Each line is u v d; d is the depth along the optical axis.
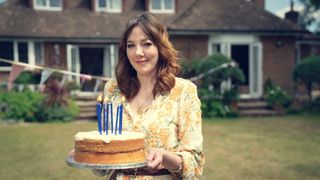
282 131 11.70
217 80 15.45
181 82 2.33
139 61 2.28
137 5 20.53
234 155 8.38
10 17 18.47
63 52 18.30
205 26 17.81
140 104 2.38
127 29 2.30
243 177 6.59
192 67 15.77
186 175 2.14
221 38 17.95
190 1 21.14
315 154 8.48
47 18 18.83
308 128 12.30
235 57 20.11
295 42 19.42
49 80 14.45
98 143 2.10
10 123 13.81
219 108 15.36
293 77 17.61
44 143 9.90
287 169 7.14
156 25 2.28
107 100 2.48
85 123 13.90
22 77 16.14
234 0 19.75
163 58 2.31
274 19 18.89
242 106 16.28
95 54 21.52
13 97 14.14
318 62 16.69
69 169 7.26
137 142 2.14
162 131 2.24
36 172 7.03
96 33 18.22
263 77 18.58
